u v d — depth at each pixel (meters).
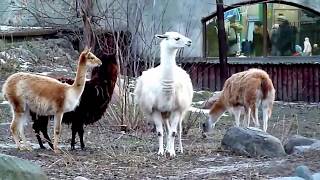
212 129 13.31
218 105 13.31
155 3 21.91
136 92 10.30
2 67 18.44
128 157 9.29
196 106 16.73
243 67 21.33
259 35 22.25
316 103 20.06
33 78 9.86
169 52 9.62
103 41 15.58
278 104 19.14
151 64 14.12
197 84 21.30
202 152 10.17
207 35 22.25
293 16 22.05
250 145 9.78
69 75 18.11
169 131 9.95
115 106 13.56
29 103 9.84
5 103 14.91
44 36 21.86
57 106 9.73
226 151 10.15
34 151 10.01
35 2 20.73
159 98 9.68
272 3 22.08
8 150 10.01
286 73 20.88
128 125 13.05
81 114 10.27
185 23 21.98
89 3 15.59
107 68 10.42
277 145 9.70
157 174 8.22
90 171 8.37
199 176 7.94
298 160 8.61
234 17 22.30
